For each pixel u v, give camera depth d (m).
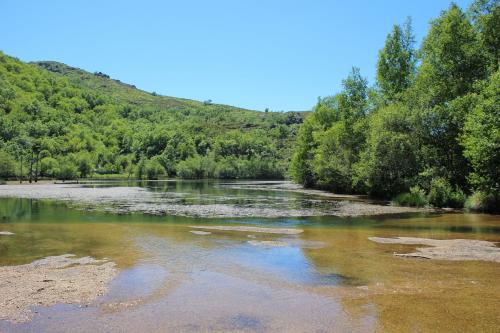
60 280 12.34
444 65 36.72
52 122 149.75
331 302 10.34
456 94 36.31
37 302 10.33
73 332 8.49
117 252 16.53
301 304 10.20
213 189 70.19
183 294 11.03
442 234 20.98
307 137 73.38
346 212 32.59
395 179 44.62
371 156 43.84
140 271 13.45
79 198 47.56
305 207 37.06
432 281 12.23
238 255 15.98
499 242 18.48
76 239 19.53
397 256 15.73
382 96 50.59
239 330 8.58
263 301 10.45
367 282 12.18
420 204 37.22
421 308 9.84
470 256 15.61
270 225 24.97
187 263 14.60
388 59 50.16
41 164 115.00
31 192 58.31
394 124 40.56
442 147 38.38
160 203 41.28
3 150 108.94
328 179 59.91
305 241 19.08
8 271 13.41
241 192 61.47
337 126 57.94
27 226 23.91
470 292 11.11
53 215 30.22
